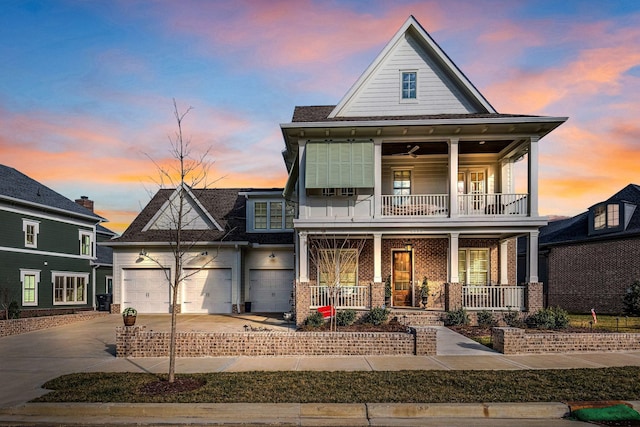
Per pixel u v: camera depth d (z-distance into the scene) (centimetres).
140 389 857
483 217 1706
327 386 864
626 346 1229
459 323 1620
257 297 2409
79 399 801
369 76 1900
